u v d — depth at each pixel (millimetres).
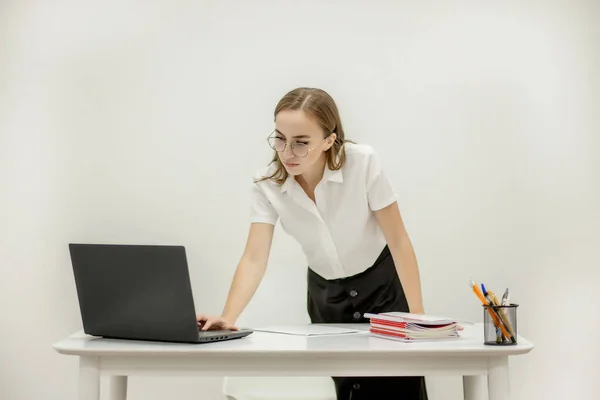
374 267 2436
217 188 3104
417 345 1671
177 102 3121
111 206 3104
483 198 3092
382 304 2441
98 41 3137
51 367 3064
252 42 3125
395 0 3123
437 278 3084
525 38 3121
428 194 3094
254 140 3113
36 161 3115
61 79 3131
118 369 1631
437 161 3098
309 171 2184
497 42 3121
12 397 3064
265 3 3129
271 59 3125
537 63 3119
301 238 2336
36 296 3086
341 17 3125
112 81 3125
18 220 3105
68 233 3104
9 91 3133
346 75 3117
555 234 3086
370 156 2201
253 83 3123
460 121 3105
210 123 3115
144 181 3107
